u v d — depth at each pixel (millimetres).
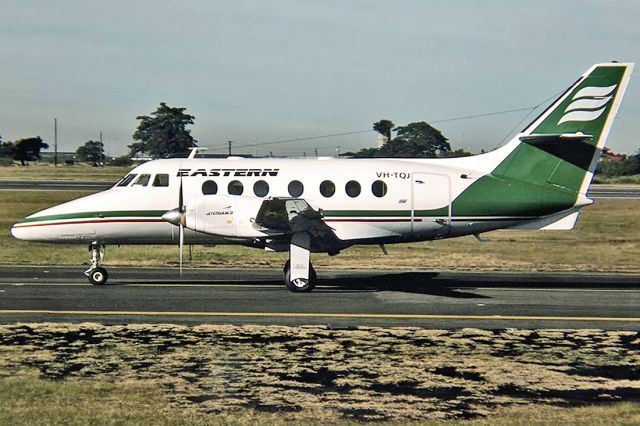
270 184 46625
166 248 68625
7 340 30859
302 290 43938
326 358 28500
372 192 46344
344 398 23703
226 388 24625
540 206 46812
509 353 29500
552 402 23547
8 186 145125
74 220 46594
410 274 53594
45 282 47688
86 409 22391
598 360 28578
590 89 46438
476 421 21688
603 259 63812
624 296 43469
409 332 33031
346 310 38156
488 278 51625
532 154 47062
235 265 58125
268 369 26906
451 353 29422
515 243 75500
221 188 46625
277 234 44031
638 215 104438
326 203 46250
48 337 31438
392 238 47188
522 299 42094
